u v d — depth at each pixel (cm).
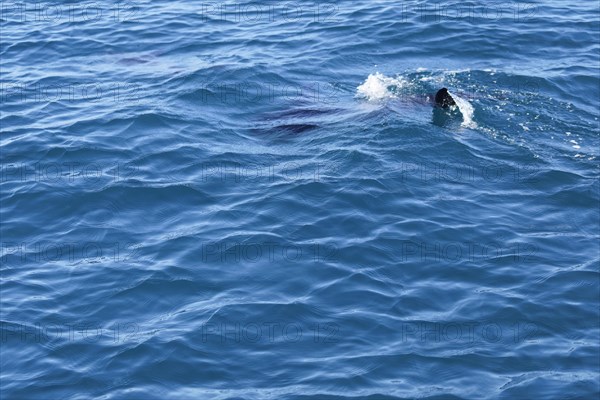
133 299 3130
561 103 4484
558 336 2945
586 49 5147
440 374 2775
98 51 5294
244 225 3516
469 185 3775
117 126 4312
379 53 5122
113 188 3781
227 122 4369
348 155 3969
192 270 3262
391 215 3572
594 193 3719
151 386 2742
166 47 5322
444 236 3450
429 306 3078
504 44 5184
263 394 2694
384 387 2716
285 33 5441
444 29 5369
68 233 3519
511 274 3244
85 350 2892
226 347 2886
